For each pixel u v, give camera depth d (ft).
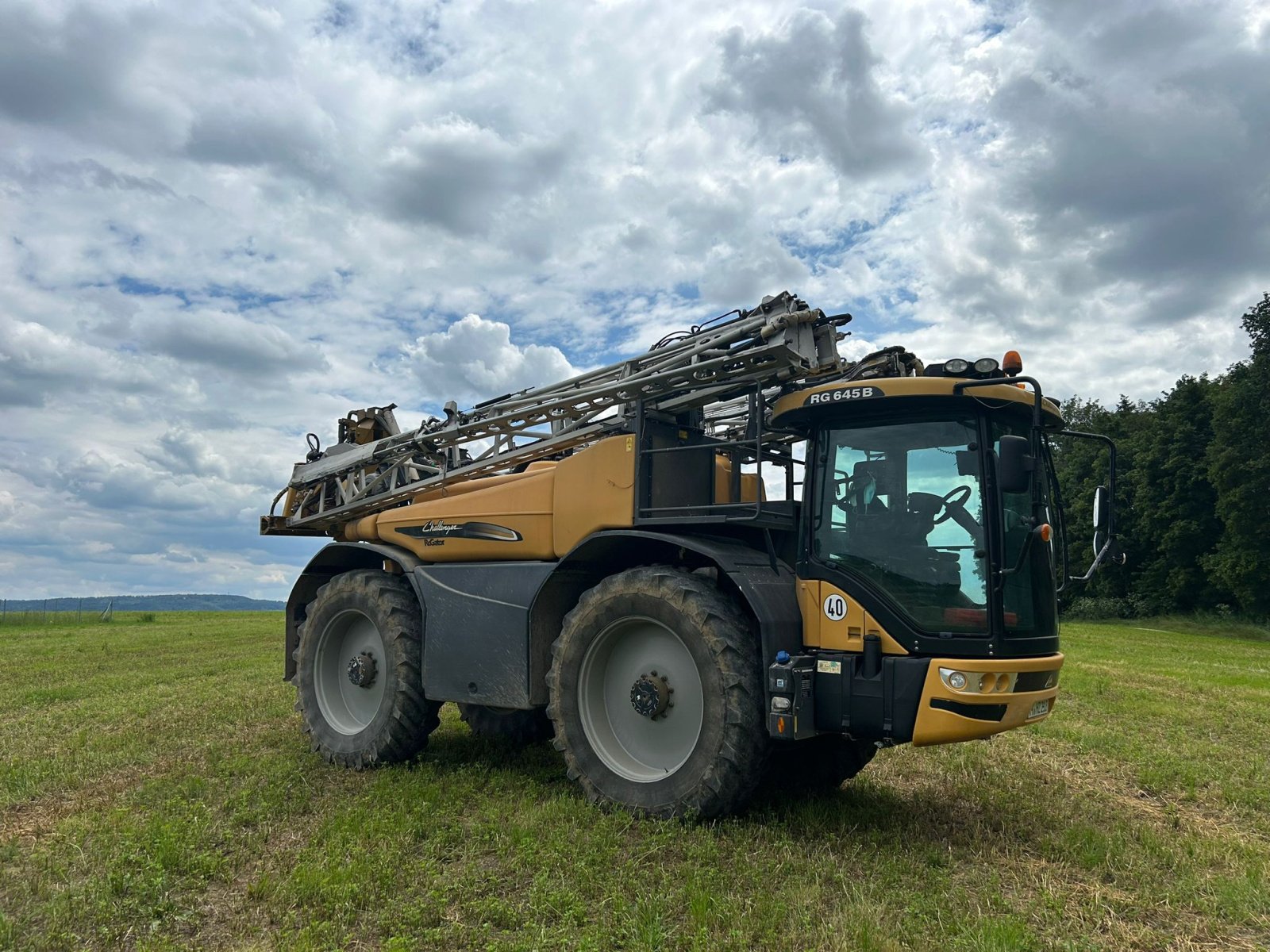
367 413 29.14
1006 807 18.83
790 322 17.75
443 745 24.54
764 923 12.21
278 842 15.83
